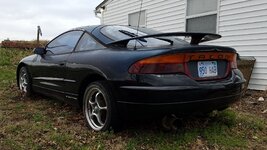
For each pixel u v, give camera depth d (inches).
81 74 167.9
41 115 188.2
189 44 158.7
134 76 137.8
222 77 153.2
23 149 138.5
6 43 706.2
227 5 331.6
